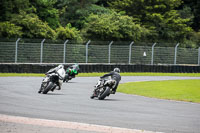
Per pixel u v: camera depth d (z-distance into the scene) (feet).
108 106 104.78
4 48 247.70
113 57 288.10
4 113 83.56
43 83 136.77
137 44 361.10
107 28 344.08
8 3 321.32
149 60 301.02
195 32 447.42
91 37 347.15
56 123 71.92
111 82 123.13
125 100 124.47
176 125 76.59
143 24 405.59
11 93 131.03
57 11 373.20
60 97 124.26
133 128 71.41
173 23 404.98
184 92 160.04
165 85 194.08
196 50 315.99
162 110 100.83
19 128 66.13
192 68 307.58
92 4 410.72
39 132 63.31
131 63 294.46
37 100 112.16
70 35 315.78
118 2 422.00
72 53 271.08
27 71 244.42
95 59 280.92
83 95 135.44
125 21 356.18
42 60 259.39
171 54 308.19
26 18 315.78
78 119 79.30
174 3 421.18
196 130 72.18
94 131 65.77
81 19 391.04
